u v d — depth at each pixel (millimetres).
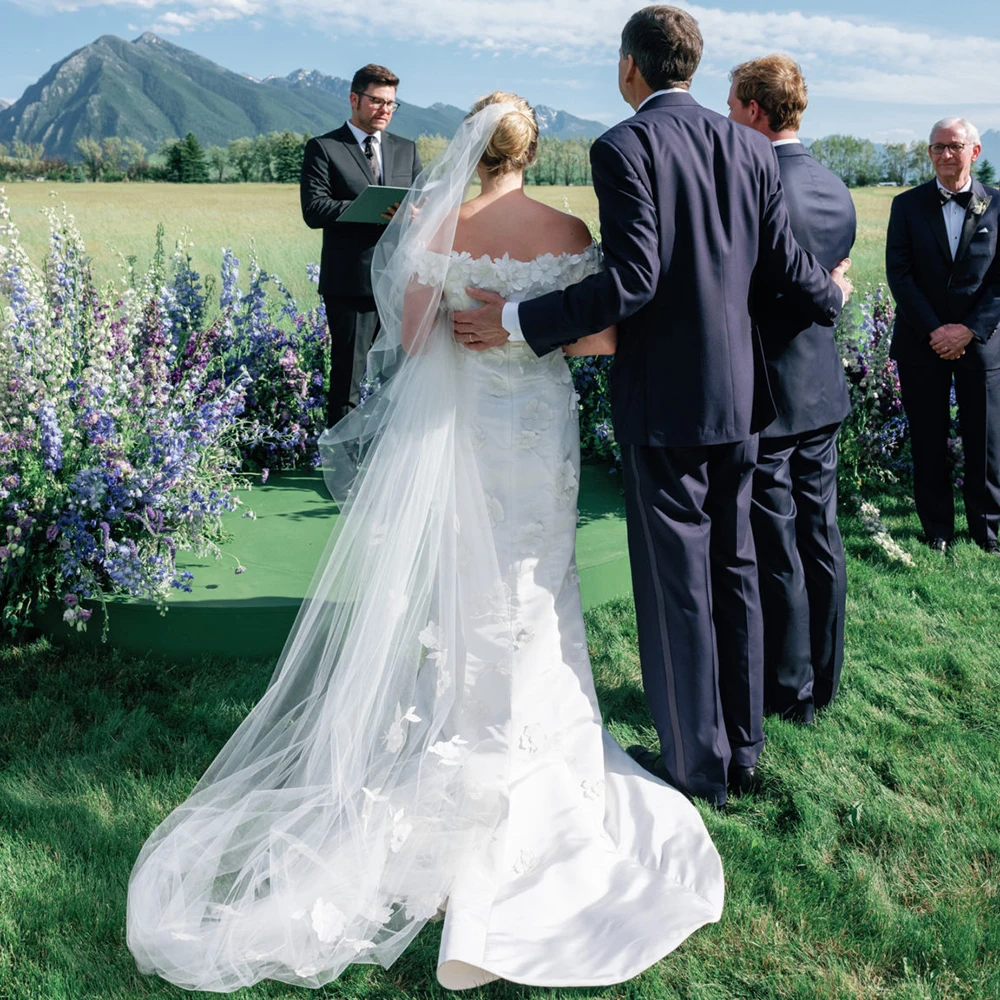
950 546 4879
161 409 3990
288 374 5605
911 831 2641
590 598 4176
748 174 2510
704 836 2502
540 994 2100
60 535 3635
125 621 3596
